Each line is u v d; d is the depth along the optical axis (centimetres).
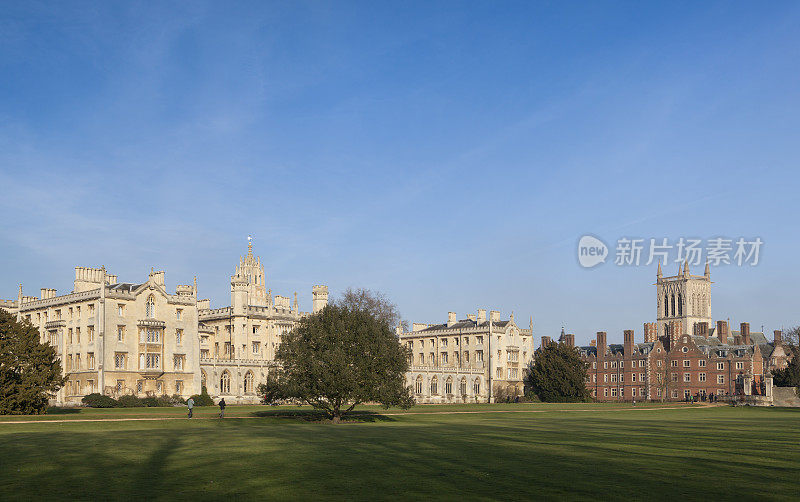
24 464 3325
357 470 3166
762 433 5362
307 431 5353
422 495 2622
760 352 15812
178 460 3472
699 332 16888
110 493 2656
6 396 7044
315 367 6981
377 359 7244
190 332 11319
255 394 11956
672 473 3108
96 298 10312
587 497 2588
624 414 9262
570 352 14875
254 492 2680
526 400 15262
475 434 5103
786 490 2716
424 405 11212
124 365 10450
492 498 2570
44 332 11281
